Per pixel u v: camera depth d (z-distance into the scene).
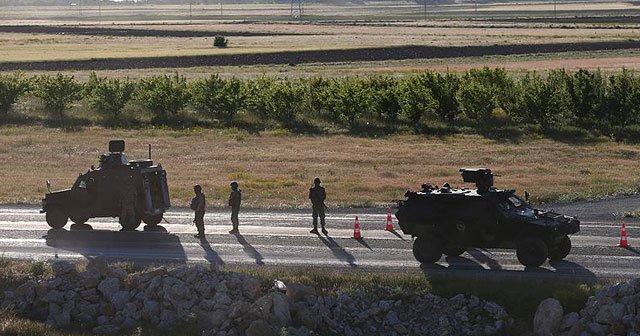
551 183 51.50
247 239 34.81
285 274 27.88
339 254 31.98
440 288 26.73
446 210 30.09
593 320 24.31
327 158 62.94
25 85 89.88
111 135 75.31
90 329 25.70
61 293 27.00
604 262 30.36
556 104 77.75
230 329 24.36
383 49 166.00
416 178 54.09
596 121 78.75
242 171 57.88
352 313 25.98
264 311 24.64
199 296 26.36
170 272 27.27
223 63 149.88
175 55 153.25
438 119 83.31
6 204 44.16
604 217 39.56
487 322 25.14
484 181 30.50
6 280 28.12
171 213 41.19
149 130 78.44
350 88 82.50
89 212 36.72
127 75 126.38
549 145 69.06
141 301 26.45
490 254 31.77
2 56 151.50
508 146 68.62
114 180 36.62
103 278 27.59
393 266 30.00
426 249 30.11
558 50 169.88
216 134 76.31
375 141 72.19
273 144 70.62
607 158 62.84
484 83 90.88
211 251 32.66
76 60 142.62
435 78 83.88
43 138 72.62
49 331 25.05
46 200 37.16
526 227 29.22
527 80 85.38
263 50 164.00
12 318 25.59
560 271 28.97
